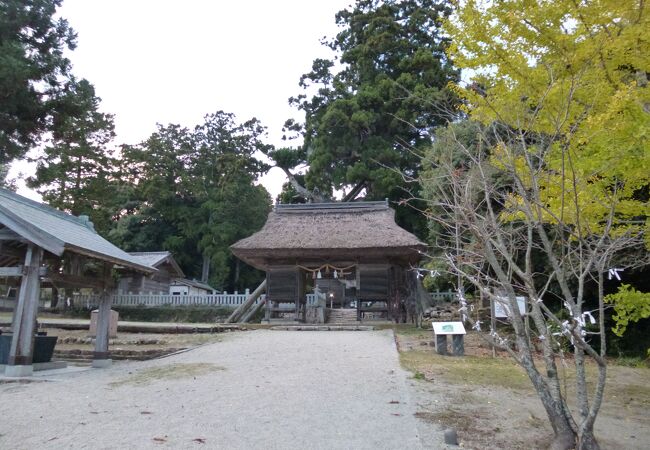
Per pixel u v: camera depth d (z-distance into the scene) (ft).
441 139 29.66
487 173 22.98
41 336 33.22
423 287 75.46
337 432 16.99
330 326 57.98
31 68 59.77
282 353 37.42
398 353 37.09
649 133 16.92
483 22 19.07
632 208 18.99
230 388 24.67
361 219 71.82
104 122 113.50
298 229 70.44
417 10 103.81
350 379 26.76
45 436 16.58
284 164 129.08
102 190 112.78
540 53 18.74
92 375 30.35
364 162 97.86
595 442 14.44
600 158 17.95
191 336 51.90
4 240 31.45
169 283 124.16
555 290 44.21
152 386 25.72
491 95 20.04
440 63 94.58
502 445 15.93
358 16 110.01
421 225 96.84
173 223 151.43
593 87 17.79
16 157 64.90
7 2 59.67
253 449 15.17
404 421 18.39
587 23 17.57
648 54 17.83
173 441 15.92
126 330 58.29
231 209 139.23
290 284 69.10
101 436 16.49
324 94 117.91
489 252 16.87
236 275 142.00
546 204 19.33
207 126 163.12
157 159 147.43
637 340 41.39
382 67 107.65
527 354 16.34
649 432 18.85
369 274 67.10
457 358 35.86
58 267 34.63
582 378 15.19
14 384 27.09
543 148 19.35
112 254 35.27
